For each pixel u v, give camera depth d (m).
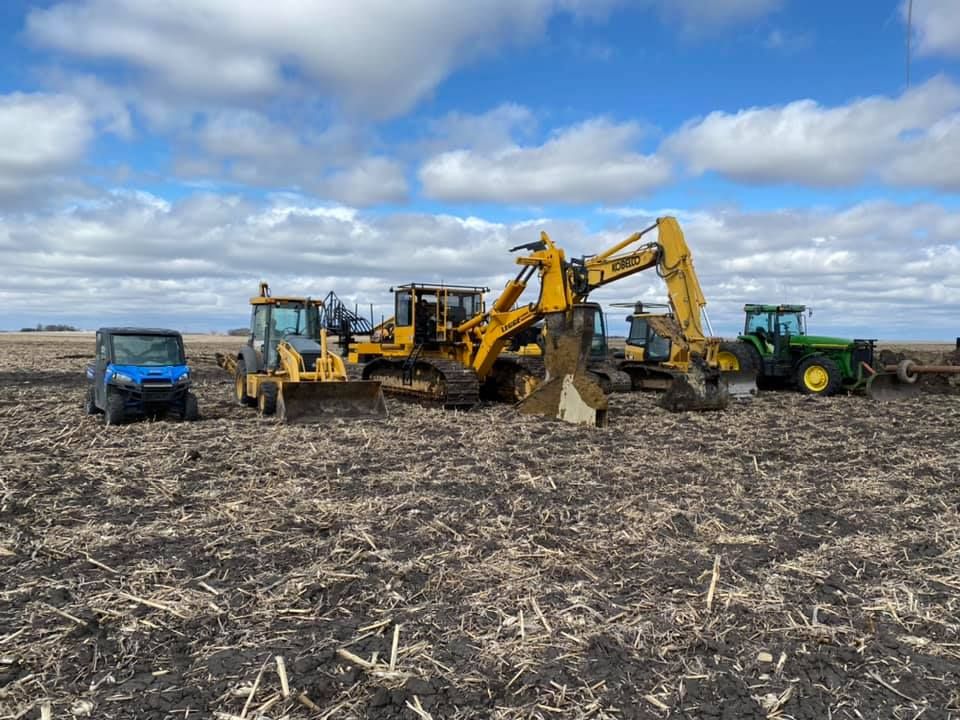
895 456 8.91
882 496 6.91
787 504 6.61
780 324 18.20
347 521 5.81
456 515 6.01
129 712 3.06
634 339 19.09
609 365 17.67
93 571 4.69
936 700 3.25
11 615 4.00
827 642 3.78
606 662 3.54
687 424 11.65
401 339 14.14
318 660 3.49
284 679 3.27
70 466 7.64
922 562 5.05
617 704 3.18
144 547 5.18
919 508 6.48
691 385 13.12
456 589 4.44
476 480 7.31
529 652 3.62
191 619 3.98
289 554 5.05
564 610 4.13
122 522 5.78
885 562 5.01
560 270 11.48
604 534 5.62
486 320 13.45
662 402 13.63
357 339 17.44
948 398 16.30
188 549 5.14
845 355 17.14
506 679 3.38
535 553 5.11
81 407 12.94
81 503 6.32
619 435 10.35
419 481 7.25
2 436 9.37
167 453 8.41
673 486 7.23
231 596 4.30
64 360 27.86
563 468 8.00
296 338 12.94
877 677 3.42
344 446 9.00
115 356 10.97
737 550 5.27
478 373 13.23
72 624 3.88
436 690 3.26
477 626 3.93
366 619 4.01
